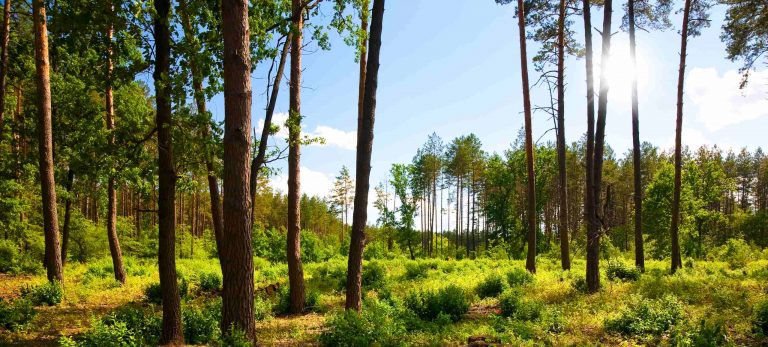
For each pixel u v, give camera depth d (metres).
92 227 28.34
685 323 8.27
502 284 14.62
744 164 66.44
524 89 19.59
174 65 8.23
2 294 15.64
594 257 12.82
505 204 46.03
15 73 18.56
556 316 9.78
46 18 13.73
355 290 9.90
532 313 10.25
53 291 13.48
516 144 46.25
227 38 6.62
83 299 14.46
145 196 13.17
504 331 8.97
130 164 8.94
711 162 39.56
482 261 27.80
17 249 23.14
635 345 7.52
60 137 19.44
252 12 9.22
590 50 14.12
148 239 34.94
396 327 9.28
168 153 8.06
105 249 29.11
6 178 20.31
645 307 9.01
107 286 17.30
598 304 10.84
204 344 8.66
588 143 13.74
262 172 9.66
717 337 7.15
